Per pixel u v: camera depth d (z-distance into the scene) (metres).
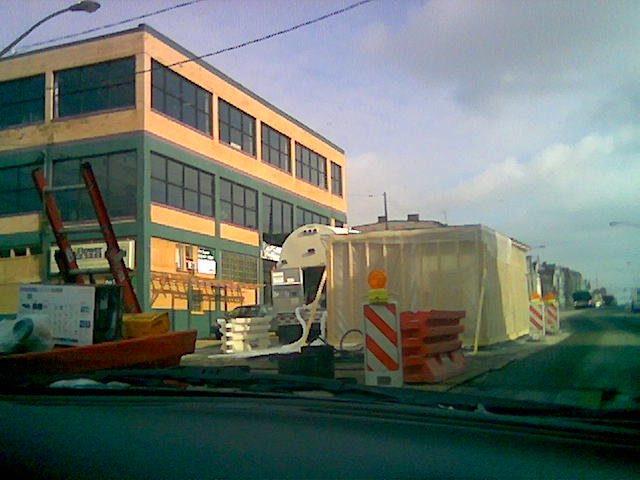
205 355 16.97
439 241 16.00
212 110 33.91
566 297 71.31
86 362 7.31
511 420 2.88
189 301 30.70
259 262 37.66
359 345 14.97
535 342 19.27
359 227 48.84
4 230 30.08
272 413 2.75
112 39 28.97
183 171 31.23
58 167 29.61
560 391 8.85
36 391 3.31
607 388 8.91
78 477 1.98
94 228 12.28
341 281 16.06
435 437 2.41
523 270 23.81
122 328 8.54
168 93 30.41
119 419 2.52
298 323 17.00
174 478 1.94
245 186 36.84
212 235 33.12
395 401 3.47
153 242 28.52
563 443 2.45
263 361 12.02
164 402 3.00
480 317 15.53
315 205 46.00
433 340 10.88
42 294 8.06
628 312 57.88
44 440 2.23
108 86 29.09
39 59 30.23
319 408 2.97
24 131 30.23
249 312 28.25
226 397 3.27
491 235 17.11
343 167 51.97
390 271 15.97
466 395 3.79
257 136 38.47
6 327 7.34
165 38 30.11
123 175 28.42
